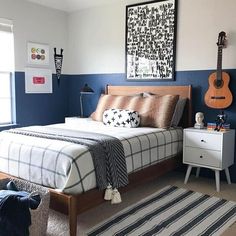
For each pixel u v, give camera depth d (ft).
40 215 6.60
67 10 15.61
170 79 12.63
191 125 12.06
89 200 7.23
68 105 16.60
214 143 10.14
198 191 10.23
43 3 14.48
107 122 11.75
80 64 15.89
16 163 8.20
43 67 15.06
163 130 10.64
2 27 13.03
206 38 11.57
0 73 13.42
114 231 7.30
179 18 12.19
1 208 5.99
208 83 11.62
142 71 13.44
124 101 12.47
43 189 7.09
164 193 9.98
